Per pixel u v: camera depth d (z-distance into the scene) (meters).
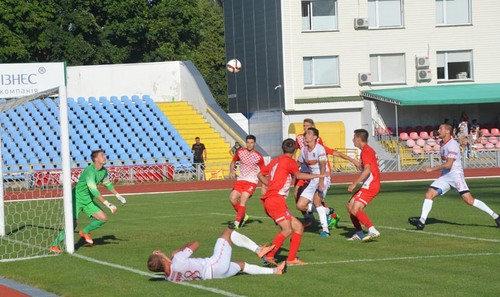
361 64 55.88
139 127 51.50
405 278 13.44
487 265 14.52
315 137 19.20
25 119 50.62
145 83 57.38
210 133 53.09
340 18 55.66
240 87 62.66
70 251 18.20
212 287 12.91
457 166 19.67
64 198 18.28
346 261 15.44
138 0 68.75
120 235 21.19
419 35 56.31
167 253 17.41
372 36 55.94
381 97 52.88
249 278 13.70
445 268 14.31
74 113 52.16
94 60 68.56
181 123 53.75
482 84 56.59
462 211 24.33
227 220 24.22
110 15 68.94
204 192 38.09
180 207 29.72
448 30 56.50
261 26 58.06
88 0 67.88
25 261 17.27
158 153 49.53
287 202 29.92
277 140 56.59
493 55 56.88
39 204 33.88
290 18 54.94
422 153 51.22
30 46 65.38
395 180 41.97
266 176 19.09
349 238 18.89
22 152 48.09
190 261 13.40
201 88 54.91
